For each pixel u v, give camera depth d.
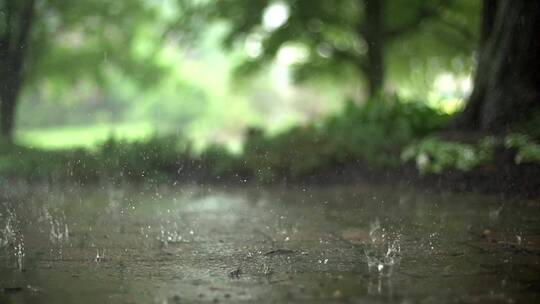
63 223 4.97
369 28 14.72
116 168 8.56
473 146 7.09
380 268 3.19
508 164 6.64
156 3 16.81
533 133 6.79
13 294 2.71
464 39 15.93
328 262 3.37
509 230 4.37
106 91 18.78
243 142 8.88
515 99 7.33
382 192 6.85
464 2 14.70
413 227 4.59
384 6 14.76
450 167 7.05
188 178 8.28
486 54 7.96
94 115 35.69
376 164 7.73
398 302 2.52
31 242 4.06
